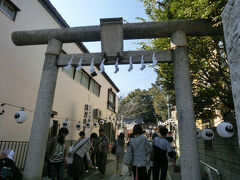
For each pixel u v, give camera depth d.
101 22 4.57
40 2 7.56
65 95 9.34
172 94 6.95
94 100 13.41
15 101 6.12
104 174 7.04
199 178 3.59
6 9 6.07
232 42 2.12
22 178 4.05
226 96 5.05
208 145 6.29
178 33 4.50
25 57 6.68
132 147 3.75
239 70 1.97
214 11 3.92
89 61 4.82
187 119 3.90
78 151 5.21
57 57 4.98
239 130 1.96
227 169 4.58
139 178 3.49
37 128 4.34
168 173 7.57
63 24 9.19
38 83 7.36
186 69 4.25
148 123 32.50
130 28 4.66
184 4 4.57
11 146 5.88
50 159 4.18
